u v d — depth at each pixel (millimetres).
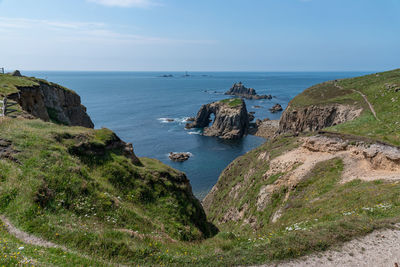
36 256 9961
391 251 12898
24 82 47719
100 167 21547
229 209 42719
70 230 13008
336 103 71062
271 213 31484
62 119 61031
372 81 76500
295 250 13102
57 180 16625
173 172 27266
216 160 85438
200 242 19250
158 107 185000
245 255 13094
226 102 126812
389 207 17375
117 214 16969
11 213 12891
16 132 20344
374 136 36594
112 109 173375
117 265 11602
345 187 26156
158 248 14070
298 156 37594
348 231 14492
